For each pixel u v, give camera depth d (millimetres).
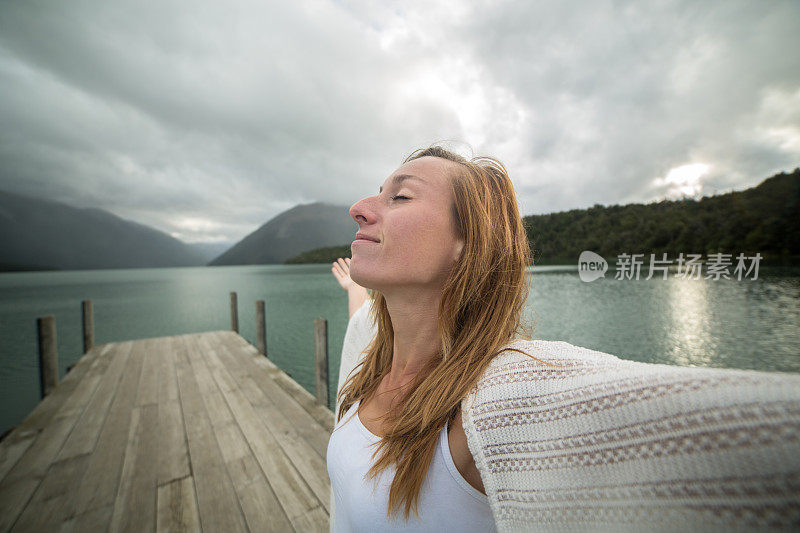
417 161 629
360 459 616
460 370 536
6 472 2643
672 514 281
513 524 407
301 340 15969
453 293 576
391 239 563
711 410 273
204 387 4387
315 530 2072
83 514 2221
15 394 10758
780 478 220
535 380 439
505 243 587
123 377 4797
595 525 338
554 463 385
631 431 330
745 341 7367
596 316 11734
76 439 3121
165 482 2512
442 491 503
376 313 834
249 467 2672
